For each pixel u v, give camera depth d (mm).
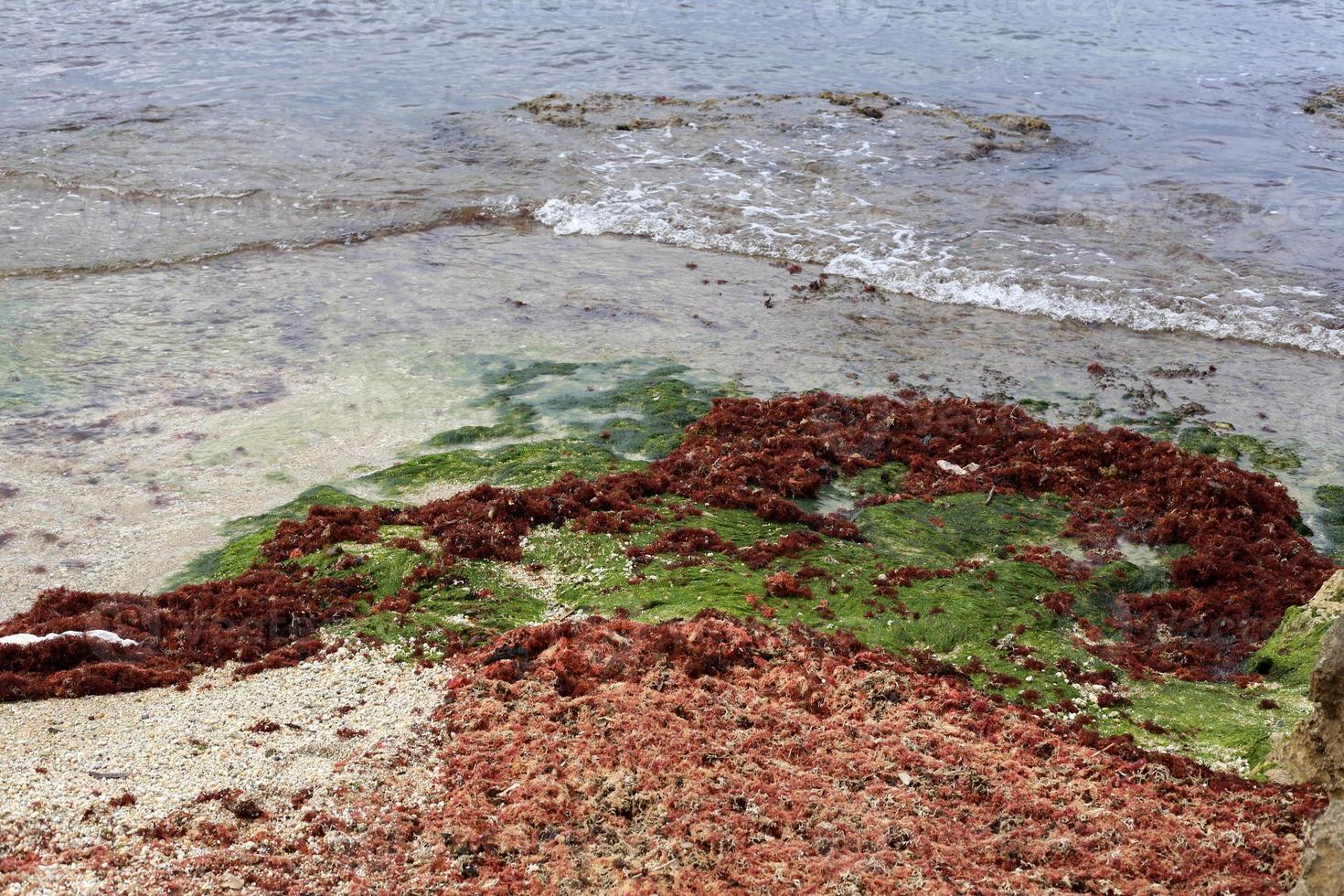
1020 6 38094
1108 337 16422
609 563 10453
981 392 14594
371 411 13688
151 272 17891
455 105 26922
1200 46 32844
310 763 7496
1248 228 19750
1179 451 12883
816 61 31109
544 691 8383
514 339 15789
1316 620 9336
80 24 34375
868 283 18125
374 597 9930
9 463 12164
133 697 8359
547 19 35812
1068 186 21797
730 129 24984
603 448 12797
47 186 21500
